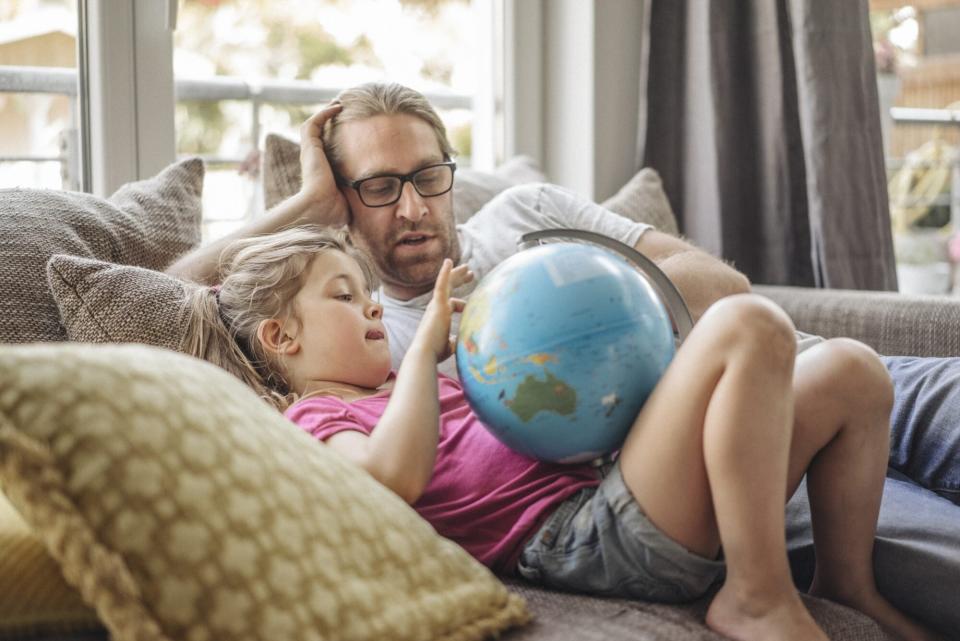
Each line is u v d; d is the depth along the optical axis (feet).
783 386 3.26
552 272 3.38
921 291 12.07
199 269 4.73
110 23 6.34
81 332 4.15
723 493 3.24
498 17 8.52
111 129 6.40
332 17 7.85
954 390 4.69
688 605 3.51
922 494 4.48
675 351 3.57
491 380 3.36
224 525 2.46
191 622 2.35
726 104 7.80
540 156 8.69
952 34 12.22
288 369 4.28
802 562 4.09
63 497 2.34
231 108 7.41
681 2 8.06
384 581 2.78
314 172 5.24
